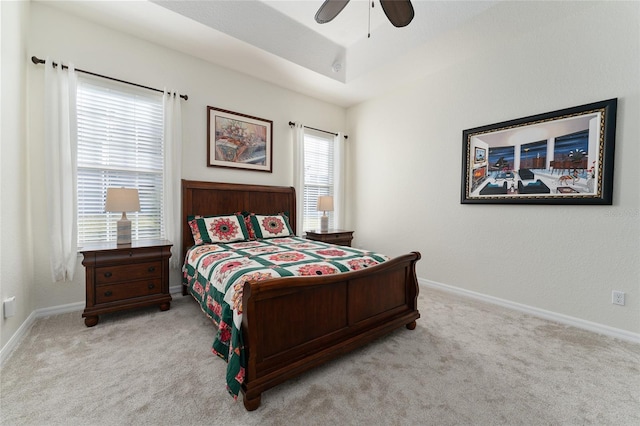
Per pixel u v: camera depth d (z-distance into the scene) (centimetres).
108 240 288
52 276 251
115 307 243
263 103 395
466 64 325
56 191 250
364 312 207
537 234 273
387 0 189
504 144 292
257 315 149
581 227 246
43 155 250
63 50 260
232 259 225
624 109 223
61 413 137
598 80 235
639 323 217
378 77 373
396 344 212
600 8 233
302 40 345
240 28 297
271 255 239
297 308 167
